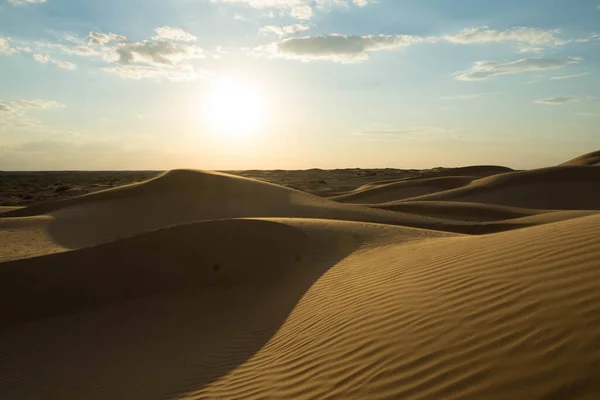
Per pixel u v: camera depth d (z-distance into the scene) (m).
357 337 6.09
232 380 6.54
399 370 4.81
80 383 8.23
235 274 13.27
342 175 130.50
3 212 36.91
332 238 14.48
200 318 11.05
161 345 9.77
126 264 13.92
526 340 4.29
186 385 6.97
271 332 8.40
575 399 3.32
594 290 4.61
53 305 12.39
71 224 30.70
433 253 9.39
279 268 12.95
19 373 9.16
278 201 36.28
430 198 49.62
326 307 8.13
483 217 34.06
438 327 5.37
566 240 6.67
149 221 32.38
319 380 5.41
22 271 13.28
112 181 99.50
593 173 49.34
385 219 28.86
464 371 4.29
